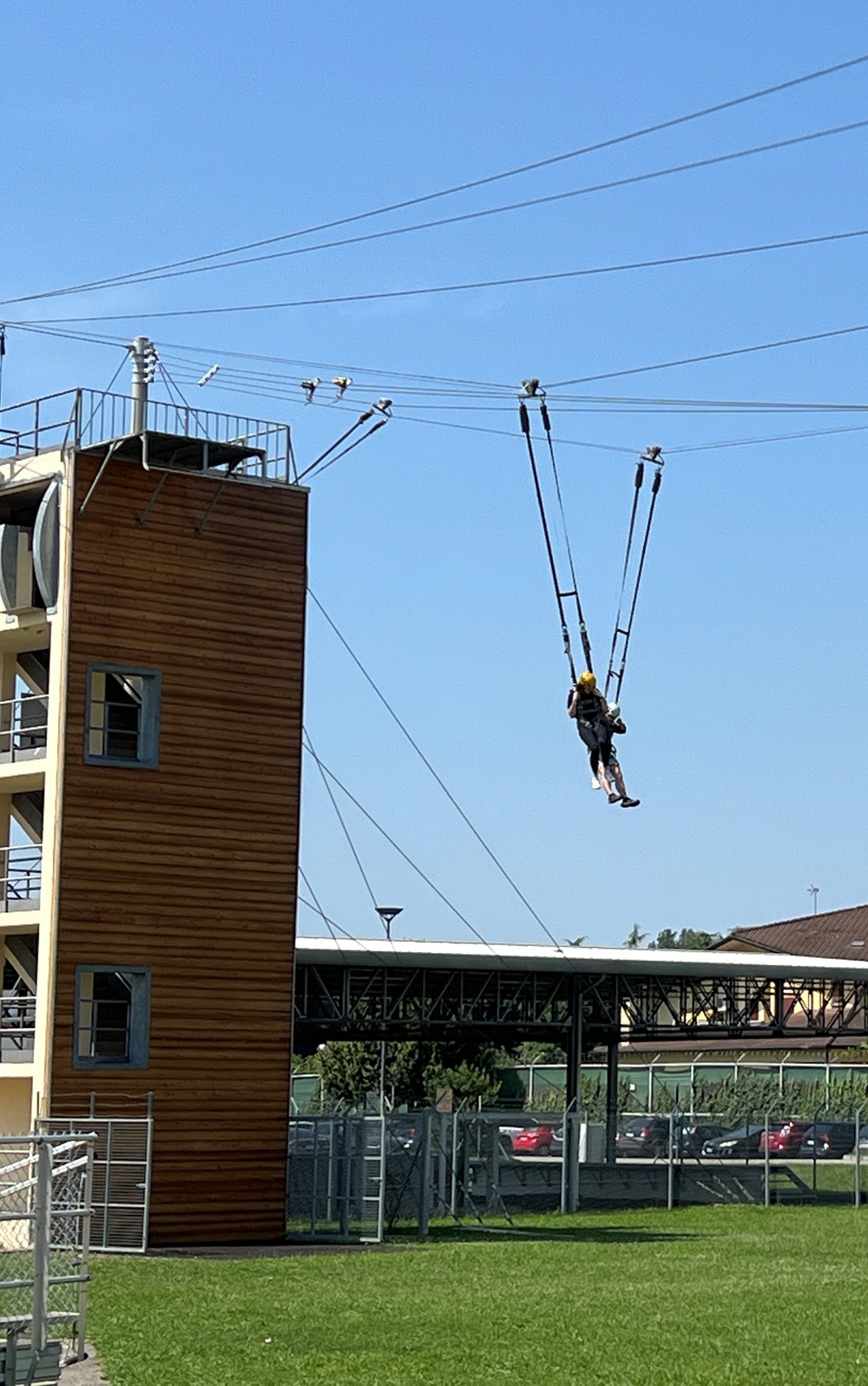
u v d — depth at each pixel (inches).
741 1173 2030.0
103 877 1460.4
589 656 1076.5
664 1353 818.2
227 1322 926.4
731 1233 1590.8
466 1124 1753.2
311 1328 904.3
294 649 1576.0
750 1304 1003.9
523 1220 1728.6
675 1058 3759.8
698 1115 2082.9
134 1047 1460.4
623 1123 2519.7
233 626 1546.5
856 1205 1955.0
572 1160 1845.5
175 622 1517.0
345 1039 2276.1
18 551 1550.2
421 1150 1603.1
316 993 2154.3
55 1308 855.7
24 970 1584.6
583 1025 2353.6
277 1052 1523.1
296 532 1588.3
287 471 1593.3
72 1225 1078.4
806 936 3902.6
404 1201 1722.4
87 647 1473.9
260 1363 791.7
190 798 1508.4
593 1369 773.3
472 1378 749.9
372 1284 1122.7
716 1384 731.4
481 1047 3036.4
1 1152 842.2
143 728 1504.7
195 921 1497.3
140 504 1510.8
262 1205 1491.1
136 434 1470.2
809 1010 2544.3
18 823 1628.9
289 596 1578.5
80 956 1441.9
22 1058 1476.4
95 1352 819.4
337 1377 751.7
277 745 1557.6
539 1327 909.2
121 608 1492.4
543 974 2258.9
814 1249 1414.9
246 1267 1238.3
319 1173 1563.7
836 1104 2888.8
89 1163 759.1
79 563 1476.4
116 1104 1439.5
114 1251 1349.7
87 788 1461.6
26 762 1488.7
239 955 1515.7
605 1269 1234.6
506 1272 1207.6
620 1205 1939.0
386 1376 754.2
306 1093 3161.9
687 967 2288.4
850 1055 3489.2
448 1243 1471.5
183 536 1529.3
